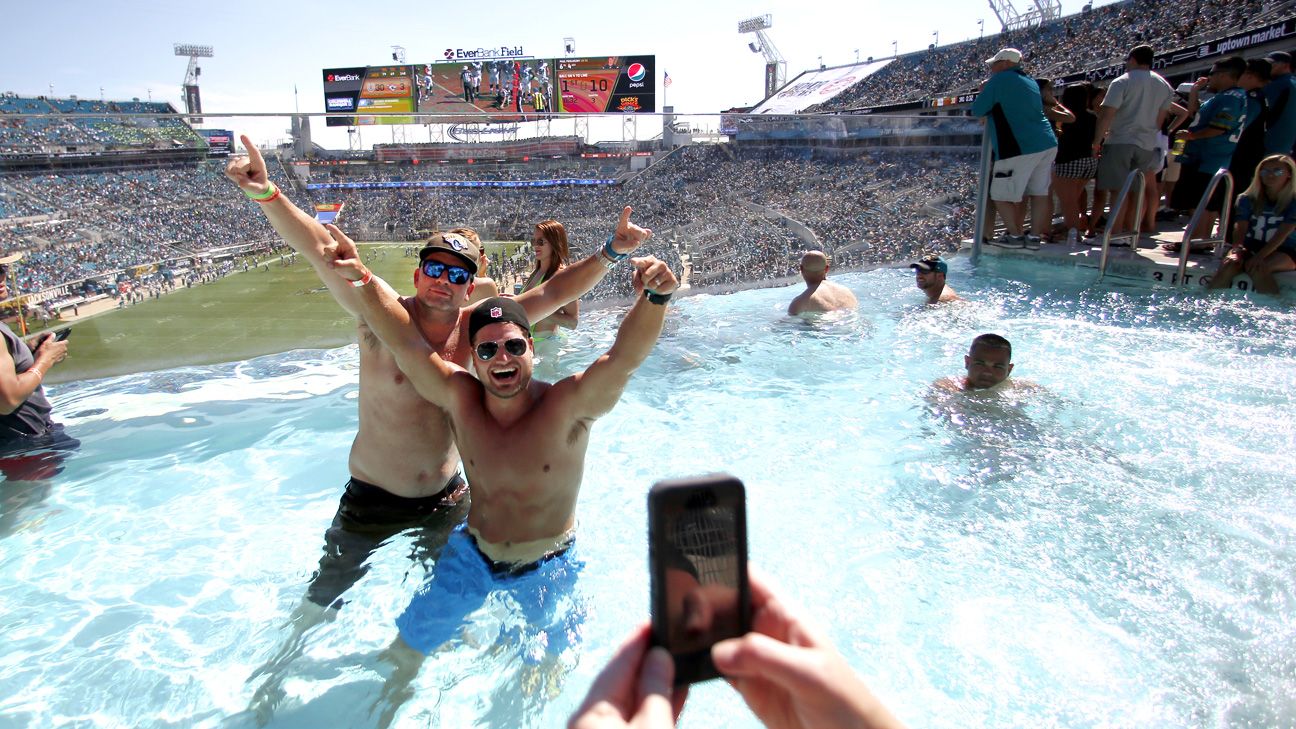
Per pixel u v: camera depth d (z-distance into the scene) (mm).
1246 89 7707
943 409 4449
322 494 3730
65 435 4477
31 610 2770
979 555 2895
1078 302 6723
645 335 2510
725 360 5773
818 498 3457
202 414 4844
